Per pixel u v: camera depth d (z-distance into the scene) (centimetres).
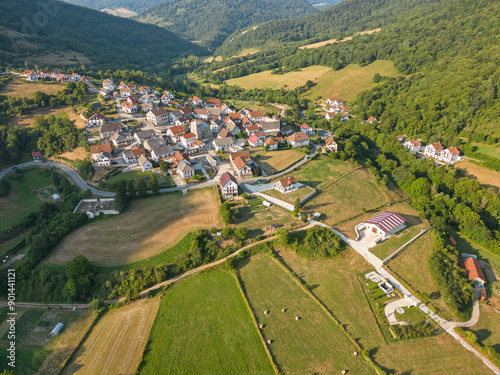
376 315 7912
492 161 14862
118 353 7175
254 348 7188
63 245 10200
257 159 15812
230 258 9544
